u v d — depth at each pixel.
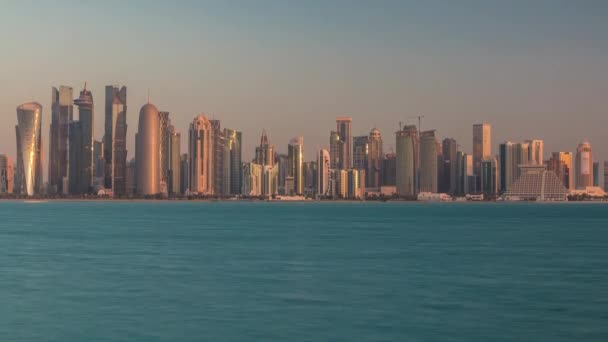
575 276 81.19
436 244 131.38
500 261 98.25
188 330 50.50
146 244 130.38
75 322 53.25
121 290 69.19
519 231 182.75
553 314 56.75
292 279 77.50
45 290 69.38
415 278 78.56
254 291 68.50
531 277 79.94
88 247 123.00
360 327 51.53
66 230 181.75
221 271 85.25
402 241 140.25
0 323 52.91
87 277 79.50
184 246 125.25
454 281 76.31
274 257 103.44
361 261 97.62
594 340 47.94
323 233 170.12
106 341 47.22
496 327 51.72
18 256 105.38
